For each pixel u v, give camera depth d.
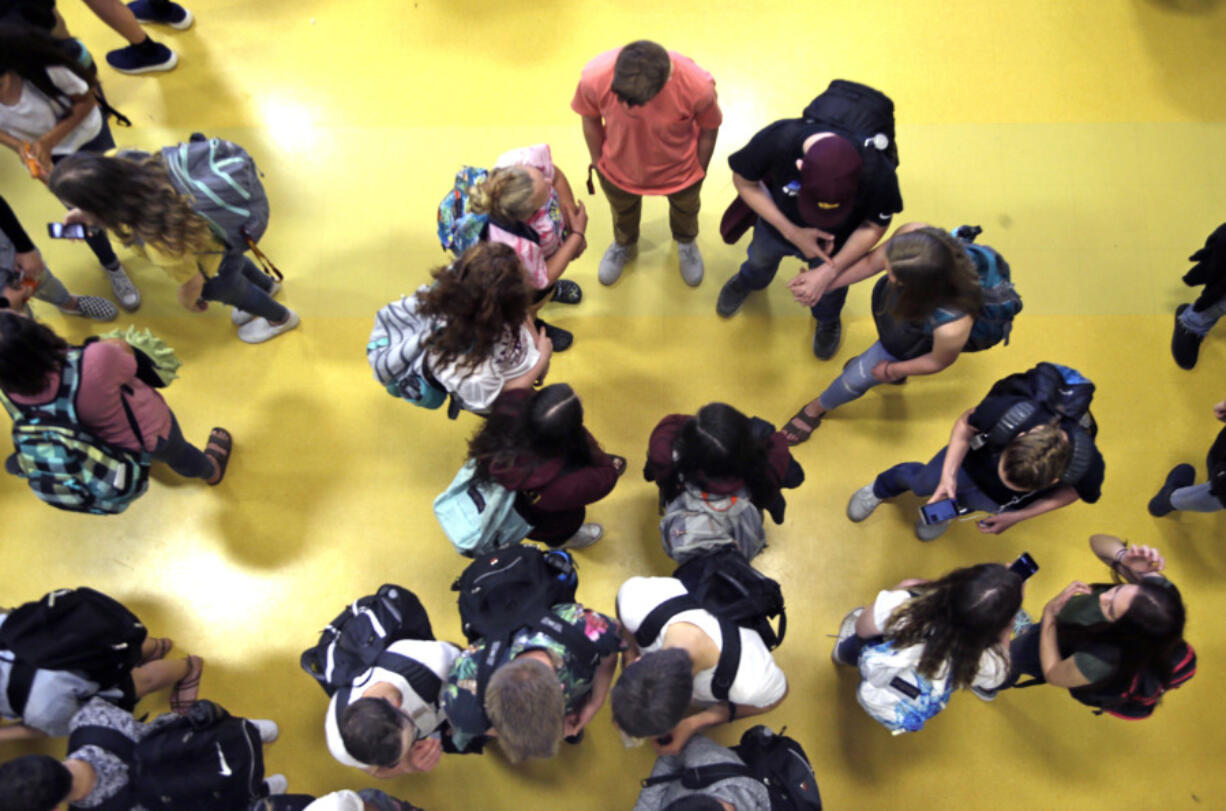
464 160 4.07
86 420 2.58
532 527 2.80
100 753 2.43
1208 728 3.27
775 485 2.56
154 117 4.12
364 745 2.09
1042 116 4.07
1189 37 4.17
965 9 4.25
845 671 3.37
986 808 3.22
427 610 3.47
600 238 3.97
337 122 4.12
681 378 3.76
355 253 3.95
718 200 4.02
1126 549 2.86
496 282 2.35
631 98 2.58
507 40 4.23
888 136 2.63
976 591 2.19
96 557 3.52
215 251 2.93
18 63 2.75
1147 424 3.64
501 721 2.00
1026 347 3.76
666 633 2.28
